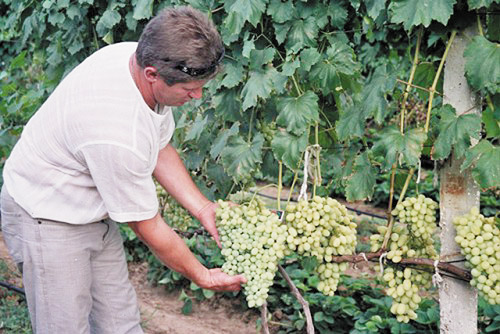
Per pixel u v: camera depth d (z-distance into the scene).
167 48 1.81
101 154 1.96
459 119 2.04
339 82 2.38
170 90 1.94
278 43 2.45
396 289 2.20
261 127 2.64
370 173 2.27
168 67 1.84
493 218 2.14
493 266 2.04
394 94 2.59
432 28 2.13
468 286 2.22
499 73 1.95
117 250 2.56
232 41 2.46
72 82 2.09
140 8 2.82
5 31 5.66
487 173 1.98
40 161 2.17
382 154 2.13
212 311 4.39
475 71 1.99
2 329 3.71
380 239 2.26
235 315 4.31
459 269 2.15
